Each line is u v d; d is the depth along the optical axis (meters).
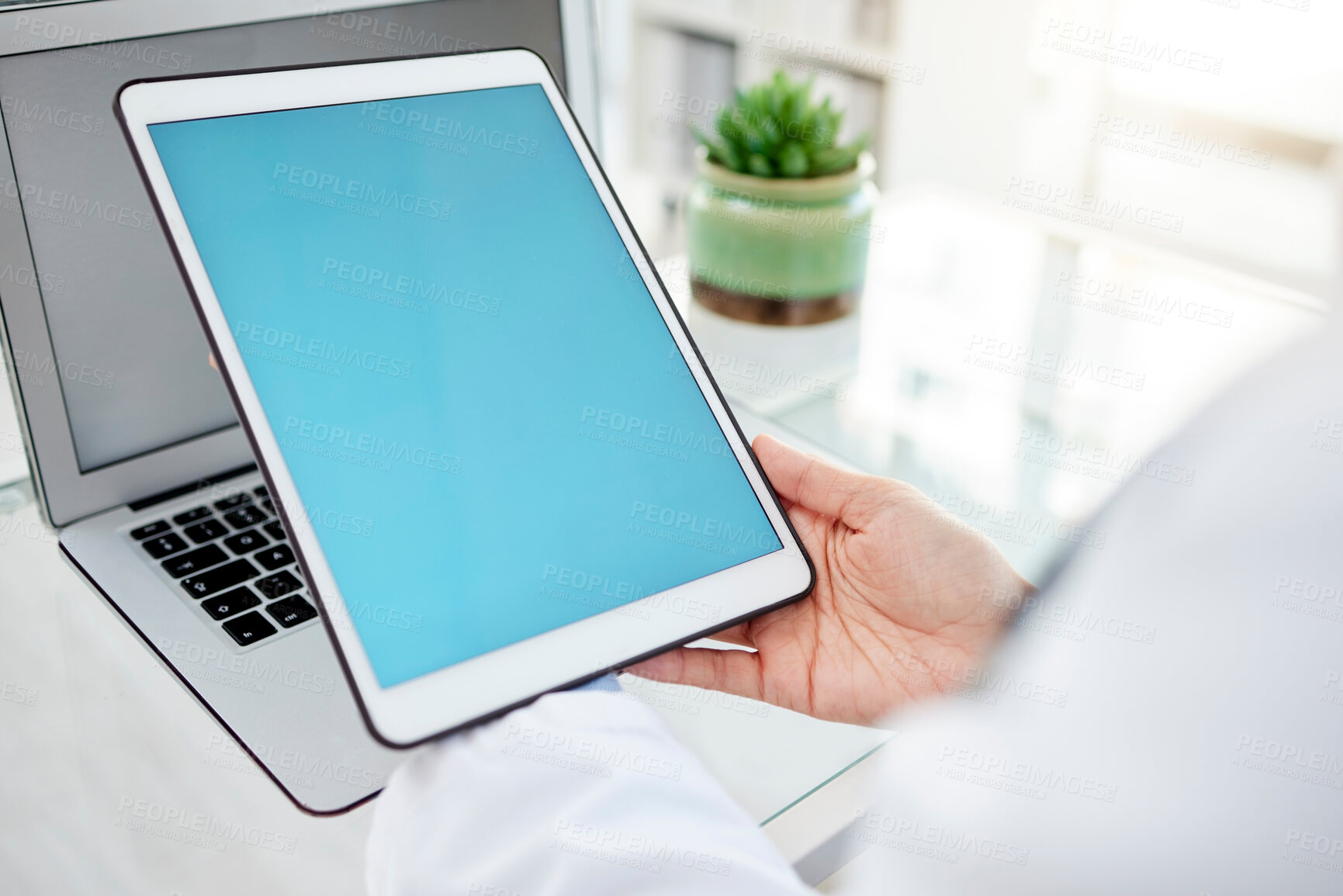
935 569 0.56
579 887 0.37
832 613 0.58
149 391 0.67
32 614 0.59
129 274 0.65
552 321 0.55
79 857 0.44
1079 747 0.30
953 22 1.58
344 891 0.44
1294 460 0.26
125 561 0.61
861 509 0.60
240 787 0.49
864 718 0.55
